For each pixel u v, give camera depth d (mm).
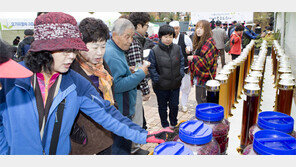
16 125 934
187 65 3492
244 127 1197
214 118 1083
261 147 786
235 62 1831
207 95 1450
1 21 6781
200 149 897
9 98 920
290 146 800
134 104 2104
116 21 1786
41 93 982
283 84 1228
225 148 1139
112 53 1789
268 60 4867
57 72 993
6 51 799
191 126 978
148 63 2000
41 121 969
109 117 1175
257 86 1179
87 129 1363
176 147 866
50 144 1001
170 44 2807
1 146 983
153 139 1157
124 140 2072
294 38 2389
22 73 802
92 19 1365
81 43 959
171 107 3061
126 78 1890
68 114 1014
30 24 7398
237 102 1818
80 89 1097
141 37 2459
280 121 999
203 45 2777
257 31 7566
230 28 7684
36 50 877
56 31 889
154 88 2957
